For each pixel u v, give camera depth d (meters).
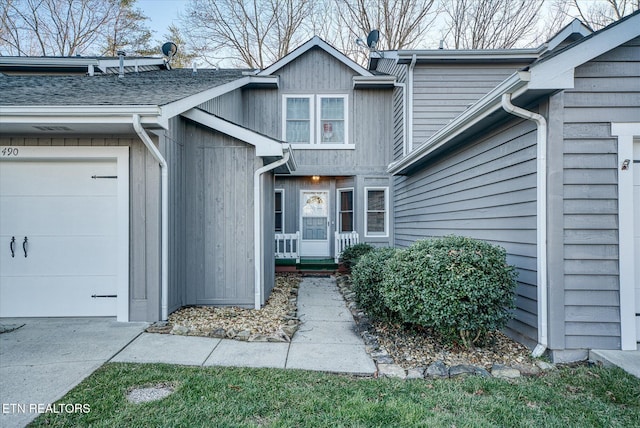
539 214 3.49
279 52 17.92
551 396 2.71
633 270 3.41
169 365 3.23
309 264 9.02
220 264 5.41
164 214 4.68
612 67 3.45
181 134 5.27
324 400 2.63
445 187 6.04
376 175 9.66
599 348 3.38
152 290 4.59
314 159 9.66
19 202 4.71
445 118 8.23
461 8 17.03
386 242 9.59
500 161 4.24
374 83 9.42
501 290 3.46
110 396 2.63
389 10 16.97
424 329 4.19
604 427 2.31
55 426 2.24
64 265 4.73
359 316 5.05
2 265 4.68
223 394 2.69
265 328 4.42
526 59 8.12
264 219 5.81
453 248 3.67
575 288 3.41
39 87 5.32
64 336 3.99
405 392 2.79
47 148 4.58
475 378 3.02
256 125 9.70
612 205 3.42
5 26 15.87
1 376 2.97
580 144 3.42
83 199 4.76
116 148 4.61
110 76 7.14
